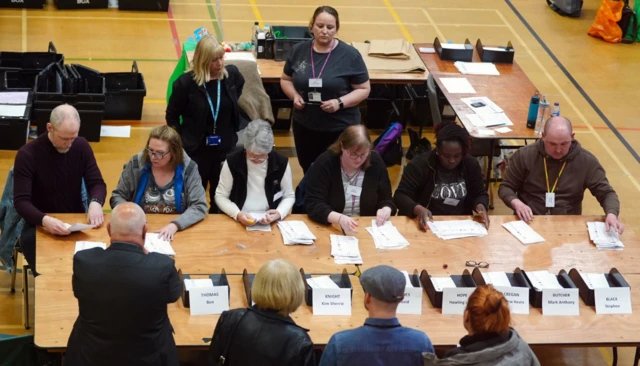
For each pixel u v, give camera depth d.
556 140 5.71
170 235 5.09
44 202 5.33
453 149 5.45
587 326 4.58
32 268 5.16
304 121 6.69
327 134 6.66
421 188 5.71
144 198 5.32
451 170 5.69
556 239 5.43
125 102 8.32
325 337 4.35
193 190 5.32
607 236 5.47
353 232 5.30
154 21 10.84
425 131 8.86
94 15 10.83
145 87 8.59
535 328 4.54
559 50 10.99
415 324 4.49
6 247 5.46
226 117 6.25
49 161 5.23
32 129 8.05
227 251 5.04
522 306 4.66
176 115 6.23
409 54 8.47
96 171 5.43
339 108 6.57
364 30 11.13
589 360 5.57
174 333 4.29
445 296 4.58
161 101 8.86
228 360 3.70
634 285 4.97
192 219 5.23
